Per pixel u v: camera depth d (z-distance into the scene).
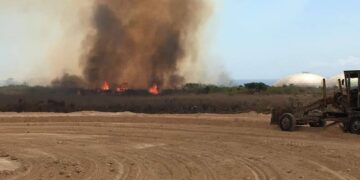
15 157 14.68
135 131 22.19
